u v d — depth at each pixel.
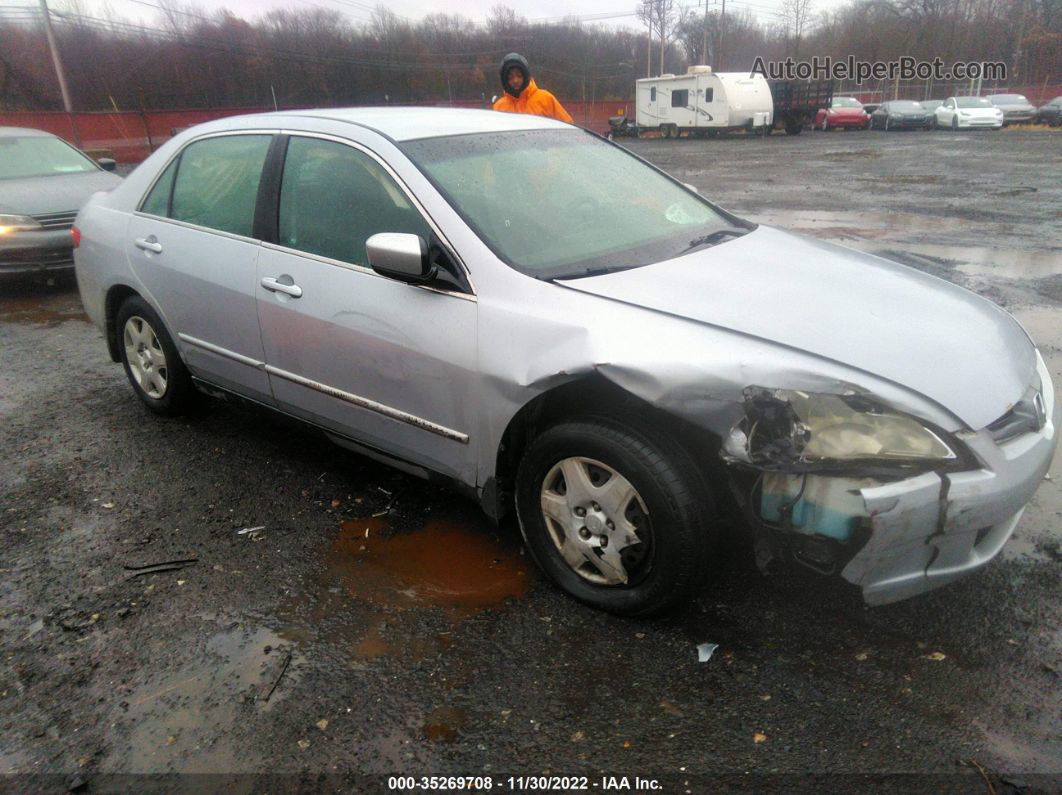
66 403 4.92
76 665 2.62
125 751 2.27
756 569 2.97
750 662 2.51
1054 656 2.48
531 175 3.35
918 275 3.27
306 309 3.26
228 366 3.82
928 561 2.33
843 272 3.08
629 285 2.73
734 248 3.26
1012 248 8.23
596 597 2.75
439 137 3.33
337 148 3.33
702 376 2.33
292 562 3.15
